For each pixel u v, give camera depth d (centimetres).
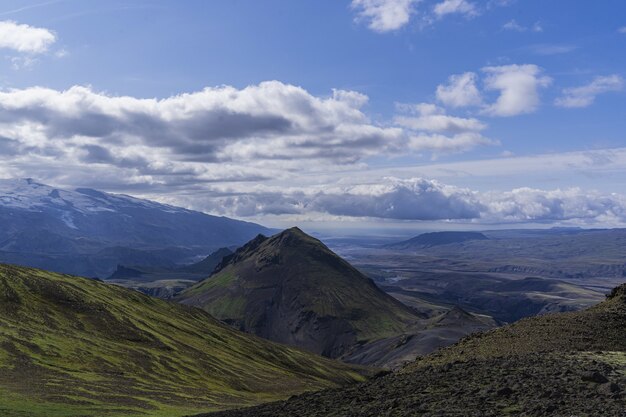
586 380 3406
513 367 4181
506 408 3103
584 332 5906
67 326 17450
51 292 19775
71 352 14875
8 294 18312
